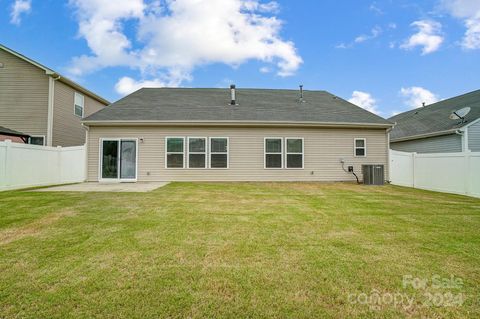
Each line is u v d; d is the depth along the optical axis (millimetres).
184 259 3016
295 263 2930
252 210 5656
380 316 2035
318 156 12414
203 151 12094
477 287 2455
